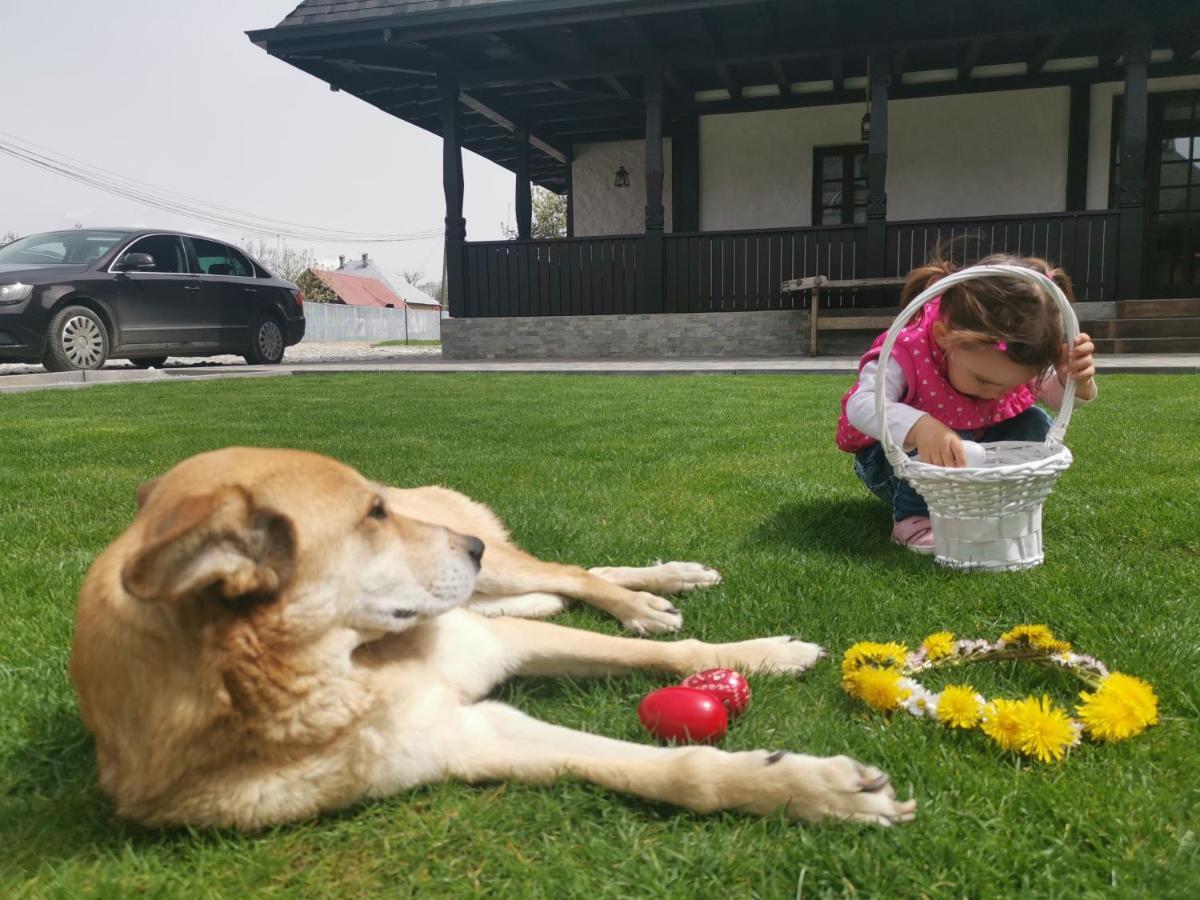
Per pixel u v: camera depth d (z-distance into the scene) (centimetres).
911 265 1075
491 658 176
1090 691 168
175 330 1033
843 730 157
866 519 300
